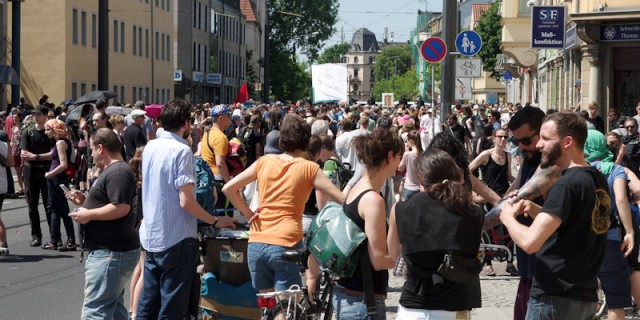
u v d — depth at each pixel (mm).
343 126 18797
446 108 21984
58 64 49625
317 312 7699
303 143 8195
